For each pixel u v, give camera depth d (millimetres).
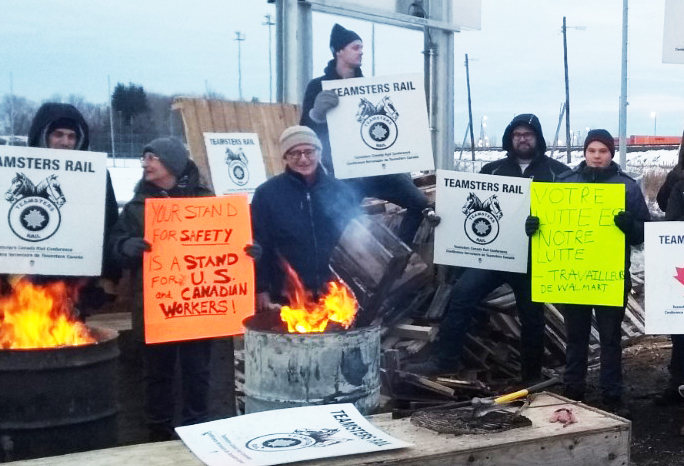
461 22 10391
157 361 4750
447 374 6453
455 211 6355
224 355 5371
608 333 6008
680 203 5871
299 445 2998
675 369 6352
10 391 3824
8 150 4199
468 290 6508
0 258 4219
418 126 6426
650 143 75875
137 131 20109
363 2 9039
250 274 4488
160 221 4348
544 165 6617
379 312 6793
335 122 6418
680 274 5363
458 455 3021
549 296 5711
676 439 5598
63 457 3080
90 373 3963
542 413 3520
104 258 4691
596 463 3303
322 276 5387
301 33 8859
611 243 5613
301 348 3652
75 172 4312
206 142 7812
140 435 5207
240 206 4453
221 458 2885
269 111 8805
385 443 3035
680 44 7461
